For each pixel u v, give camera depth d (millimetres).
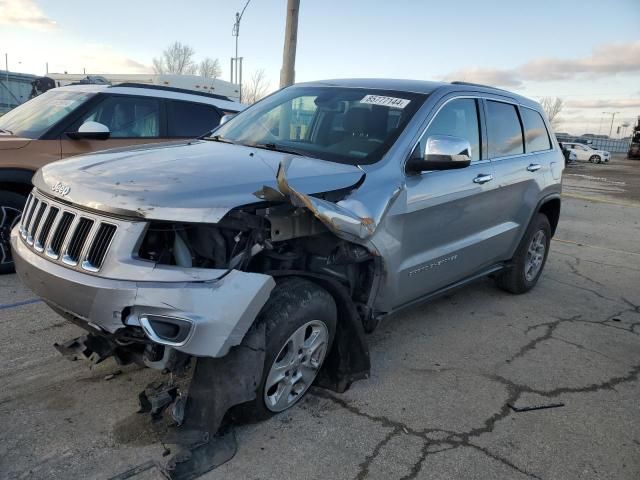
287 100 4453
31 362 3568
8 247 5203
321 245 3238
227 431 2918
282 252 3186
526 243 5434
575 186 21375
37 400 3137
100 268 2596
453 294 5641
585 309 5500
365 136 3781
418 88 4195
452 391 3615
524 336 4660
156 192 2648
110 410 3072
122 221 2600
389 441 3006
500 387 3725
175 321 2467
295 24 9141
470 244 4391
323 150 3717
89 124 5672
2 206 5125
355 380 3379
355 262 3295
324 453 2857
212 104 7305
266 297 2672
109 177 2852
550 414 3426
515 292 5715
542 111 5805
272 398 3043
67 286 2648
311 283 3111
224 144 3855
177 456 2637
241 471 2664
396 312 3850
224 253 2752
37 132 5641
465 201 4195
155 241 2664
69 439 2803
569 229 10422
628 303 5809
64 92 6500
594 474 2875
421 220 3738
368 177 3375
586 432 3256
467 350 4285
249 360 2730
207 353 2504
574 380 3912
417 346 4289
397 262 3568
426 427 3172
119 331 2586
